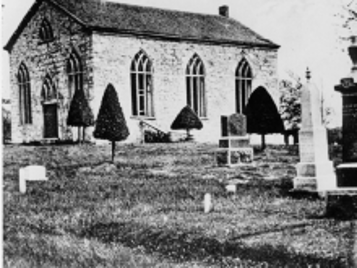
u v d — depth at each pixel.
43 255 13.46
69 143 33.00
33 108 36.91
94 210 17.36
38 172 22.69
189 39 36.31
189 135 35.19
